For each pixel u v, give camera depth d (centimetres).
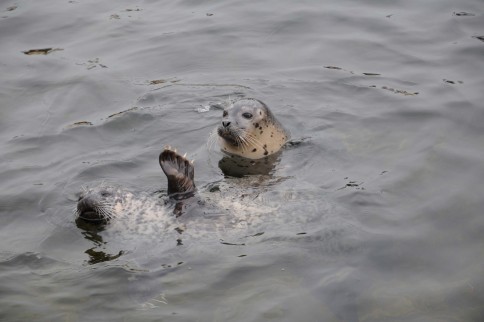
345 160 2269
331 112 2595
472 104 2562
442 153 2258
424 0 3466
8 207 2059
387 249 1816
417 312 1606
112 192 2023
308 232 1886
